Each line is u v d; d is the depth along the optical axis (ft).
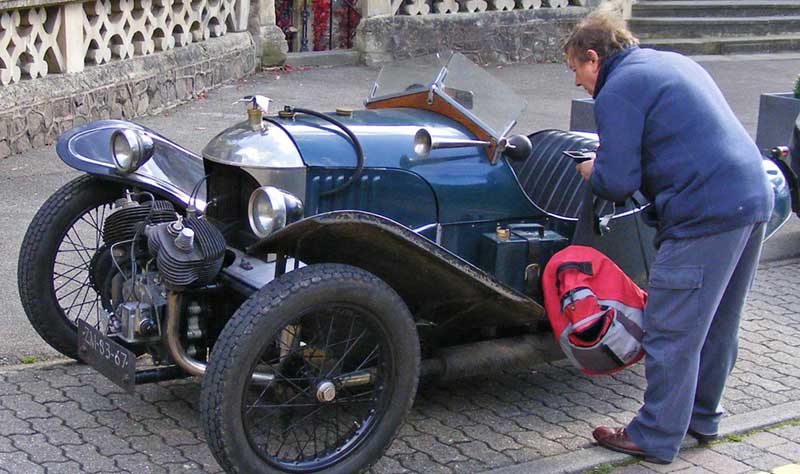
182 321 13.03
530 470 12.92
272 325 11.30
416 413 14.57
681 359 12.82
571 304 13.21
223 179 13.92
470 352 14.19
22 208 22.45
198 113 32.53
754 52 47.50
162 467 12.56
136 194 14.55
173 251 12.21
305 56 40.75
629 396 15.52
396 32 41.75
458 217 14.17
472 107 14.61
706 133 12.34
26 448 12.81
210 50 35.83
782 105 27.27
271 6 39.83
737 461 13.60
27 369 15.19
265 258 13.46
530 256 14.20
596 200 15.03
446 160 14.08
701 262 12.48
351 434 12.46
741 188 12.36
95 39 30.19
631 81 12.42
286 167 13.03
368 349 13.01
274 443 13.14
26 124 26.89
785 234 24.16
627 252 15.65
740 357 17.06
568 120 33.71
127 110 31.07
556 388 15.69
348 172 13.39
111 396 14.44
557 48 45.09
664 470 13.23
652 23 46.42
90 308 16.40
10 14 26.27
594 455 13.41
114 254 13.93
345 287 11.60
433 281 12.91
